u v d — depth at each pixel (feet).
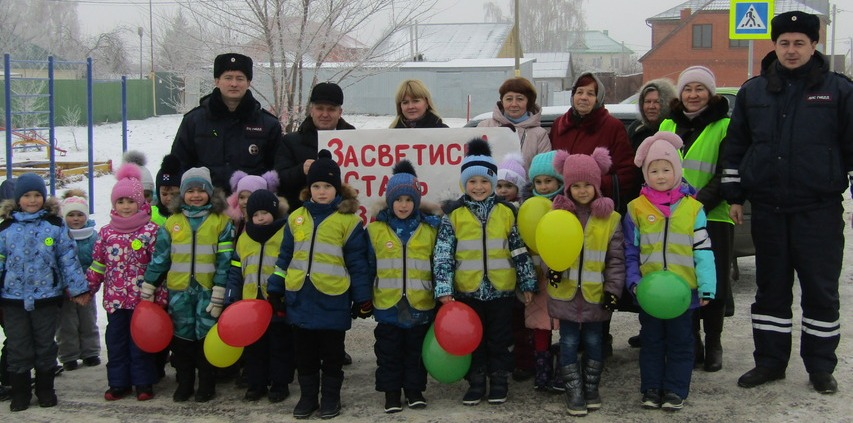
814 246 15.88
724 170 16.75
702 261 15.07
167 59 59.57
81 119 109.40
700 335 18.71
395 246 15.69
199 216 16.67
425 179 18.54
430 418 15.40
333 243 15.60
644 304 14.67
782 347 16.62
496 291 15.57
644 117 19.11
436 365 15.46
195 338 16.61
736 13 38.11
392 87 122.11
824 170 15.58
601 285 15.37
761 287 16.69
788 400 15.70
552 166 16.20
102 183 53.72
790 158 15.78
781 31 15.69
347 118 103.65
